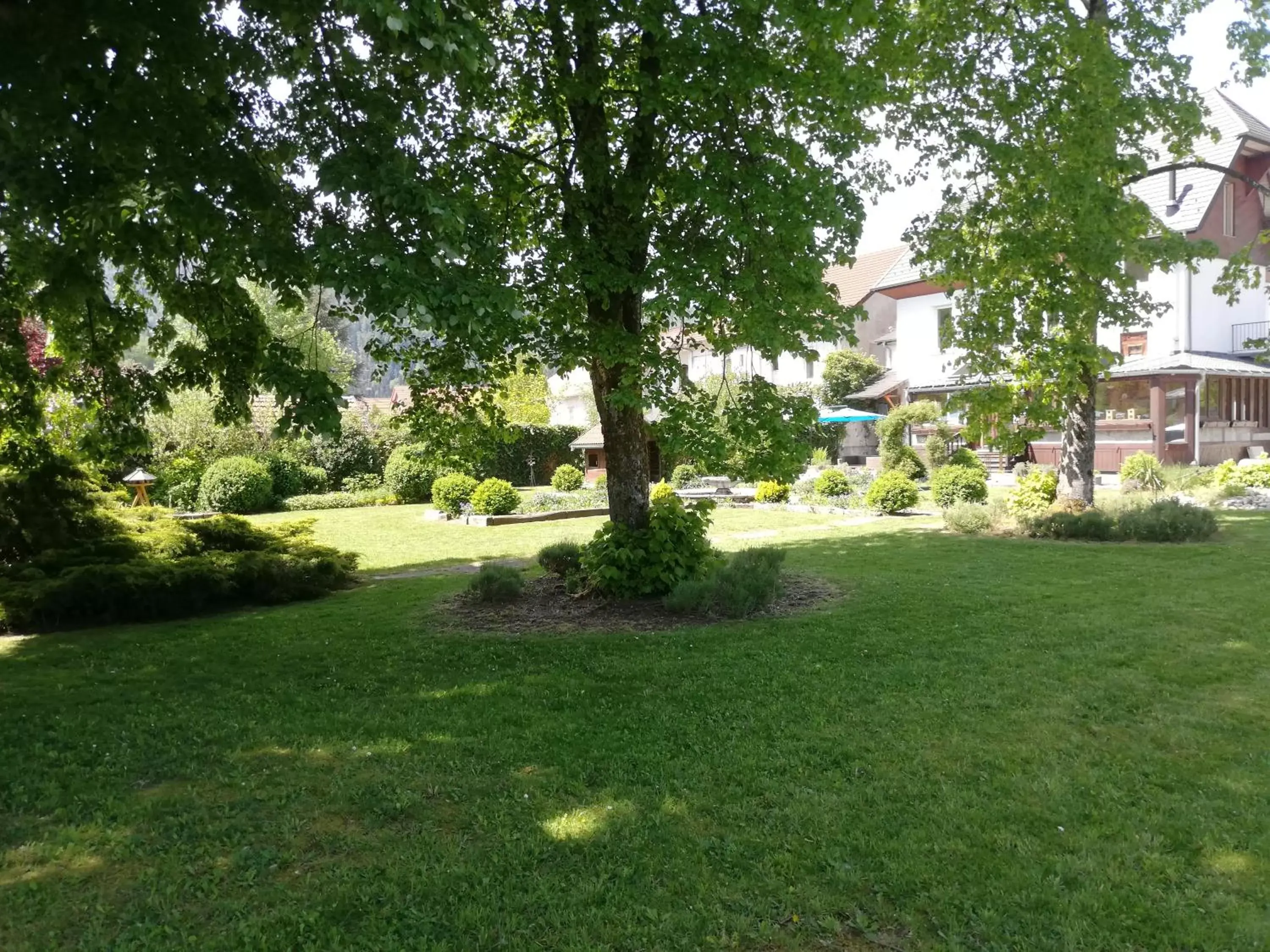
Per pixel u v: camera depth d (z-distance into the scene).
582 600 8.46
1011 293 10.67
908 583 8.95
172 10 5.08
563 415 43.91
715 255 6.55
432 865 3.29
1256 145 22.27
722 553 10.71
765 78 6.43
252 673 6.30
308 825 3.68
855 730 4.63
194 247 6.58
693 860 3.28
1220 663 5.72
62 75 5.10
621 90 7.70
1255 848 3.27
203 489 22.59
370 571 12.39
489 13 6.87
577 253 7.20
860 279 38.66
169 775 4.29
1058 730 4.55
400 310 4.87
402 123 5.57
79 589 8.20
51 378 8.21
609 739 4.62
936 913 2.90
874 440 33.31
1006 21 9.63
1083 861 3.20
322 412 5.15
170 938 2.84
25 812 3.88
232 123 5.69
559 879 3.17
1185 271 22.19
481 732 4.78
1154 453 21.61
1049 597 8.01
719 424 7.30
